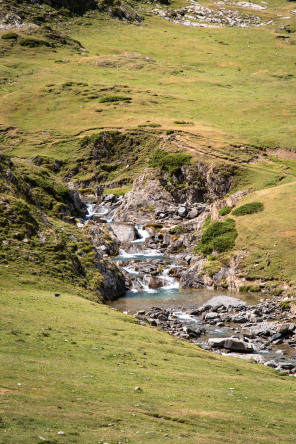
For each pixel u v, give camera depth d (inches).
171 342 1264.8
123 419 641.6
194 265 2453.2
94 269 2087.8
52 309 1347.2
